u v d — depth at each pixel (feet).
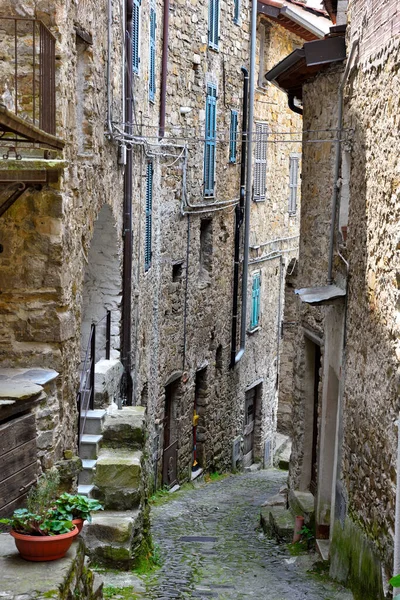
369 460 27.89
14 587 17.61
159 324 48.83
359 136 31.19
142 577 30.35
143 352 44.73
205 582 31.01
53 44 25.18
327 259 37.11
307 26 66.33
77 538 20.38
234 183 63.82
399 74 25.13
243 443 69.10
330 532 34.24
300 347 41.27
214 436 61.26
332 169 36.86
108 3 33.50
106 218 36.55
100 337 38.88
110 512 31.76
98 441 32.99
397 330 24.68
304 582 31.63
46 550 18.81
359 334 30.17
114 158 36.24
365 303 29.32
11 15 26.14
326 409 35.78
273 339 76.13
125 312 39.04
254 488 56.13
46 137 23.18
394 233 25.40
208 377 59.31
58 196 26.23
